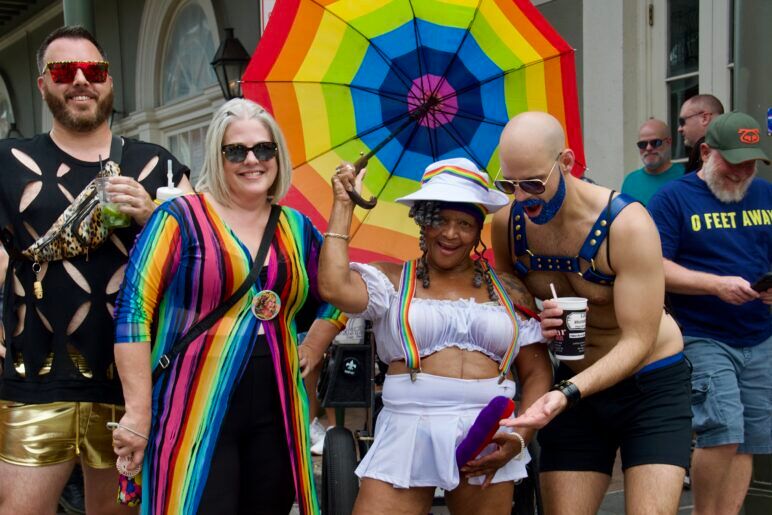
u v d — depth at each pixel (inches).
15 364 137.7
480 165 157.5
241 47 368.2
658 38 270.7
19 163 137.5
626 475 132.6
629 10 273.6
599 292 130.1
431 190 126.5
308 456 129.5
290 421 127.0
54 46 137.2
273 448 127.2
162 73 508.1
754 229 174.1
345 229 126.6
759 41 185.5
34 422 135.0
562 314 124.3
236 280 123.8
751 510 187.6
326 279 124.6
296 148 151.3
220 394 122.4
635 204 126.3
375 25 148.9
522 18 149.9
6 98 678.5
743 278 171.3
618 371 122.3
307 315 139.3
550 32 151.4
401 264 135.3
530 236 133.0
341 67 151.6
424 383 126.0
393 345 128.5
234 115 125.7
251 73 148.3
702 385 171.8
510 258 139.3
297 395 128.8
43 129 612.1
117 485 142.1
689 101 225.1
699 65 259.8
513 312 130.2
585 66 286.8
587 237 126.9
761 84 185.8
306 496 127.3
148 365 122.3
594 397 135.5
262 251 126.0
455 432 124.1
